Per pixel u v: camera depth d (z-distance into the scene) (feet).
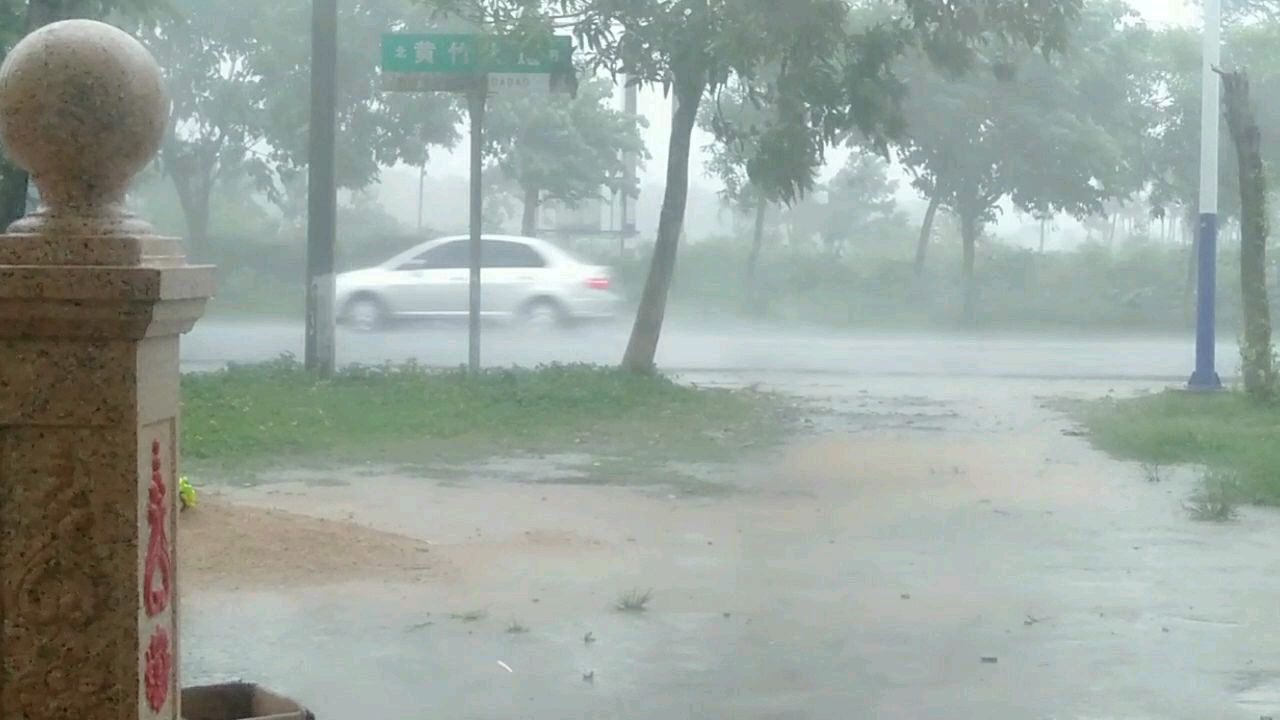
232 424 48.11
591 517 35.96
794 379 72.43
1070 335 111.55
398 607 26.78
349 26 111.96
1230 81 59.67
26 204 45.06
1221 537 34.14
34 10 44.34
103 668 11.83
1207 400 58.95
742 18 57.47
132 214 12.32
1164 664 23.71
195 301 12.47
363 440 47.93
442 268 94.48
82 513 11.74
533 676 22.81
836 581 29.45
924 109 112.27
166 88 12.73
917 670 23.32
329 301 61.52
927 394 65.67
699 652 24.22
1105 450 48.21
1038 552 32.42
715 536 33.81
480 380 60.95
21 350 11.66
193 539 29.94
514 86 62.08
